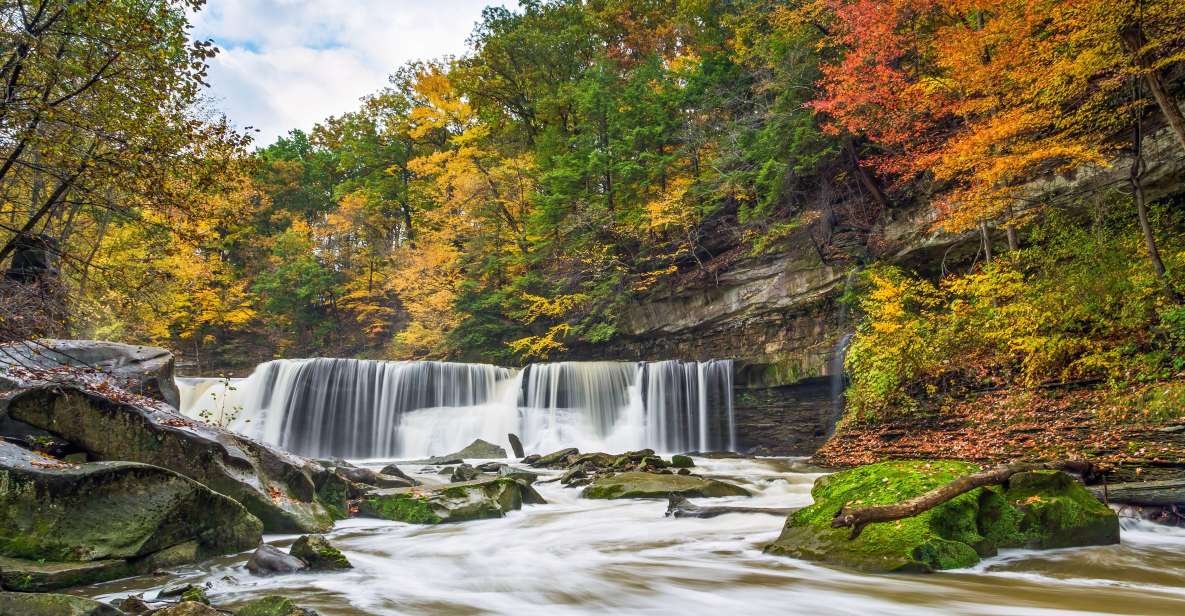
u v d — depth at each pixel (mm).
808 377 20938
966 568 6328
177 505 6656
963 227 16047
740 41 27906
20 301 9828
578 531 9086
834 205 24219
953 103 16797
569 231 32156
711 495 11875
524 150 39688
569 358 32781
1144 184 15195
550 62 38875
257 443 9398
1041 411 13266
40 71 7473
